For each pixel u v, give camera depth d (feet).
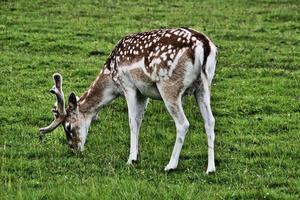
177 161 40.45
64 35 88.22
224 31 93.66
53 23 96.58
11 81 65.72
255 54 79.66
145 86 41.34
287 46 85.25
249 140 47.73
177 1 118.62
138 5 113.50
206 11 109.70
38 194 34.68
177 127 40.04
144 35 41.60
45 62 74.08
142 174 39.37
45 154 44.39
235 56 78.54
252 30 95.09
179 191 35.06
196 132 50.11
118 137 48.62
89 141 47.62
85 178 38.73
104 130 50.44
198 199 34.27
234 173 39.91
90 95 44.52
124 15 104.27
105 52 79.92
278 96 60.64
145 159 43.06
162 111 55.62
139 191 35.12
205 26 97.19
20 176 39.60
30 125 51.83
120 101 58.49
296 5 115.14
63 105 44.16
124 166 41.16
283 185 37.81
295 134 49.29
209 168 39.60
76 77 68.13
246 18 104.22
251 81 66.49
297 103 58.23
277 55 79.41
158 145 46.55
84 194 34.27
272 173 39.86
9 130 50.11
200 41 38.73
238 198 35.37
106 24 96.84
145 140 47.70
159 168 41.06
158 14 105.60
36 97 60.13
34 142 46.80
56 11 105.70
